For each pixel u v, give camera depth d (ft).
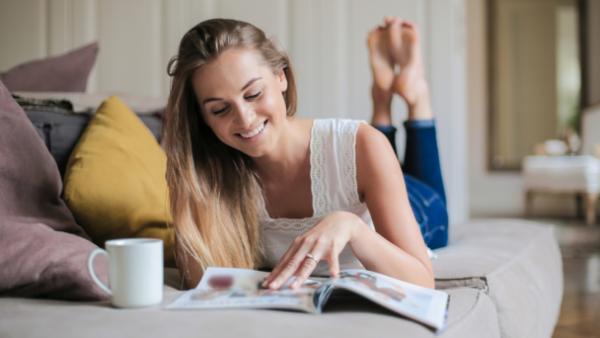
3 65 9.71
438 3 9.14
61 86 7.02
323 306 3.14
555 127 24.53
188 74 3.89
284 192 4.68
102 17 9.71
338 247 3.49
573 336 6.31
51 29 9.68
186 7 9.59
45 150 4.41
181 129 4.23
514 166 25.17
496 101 25.26
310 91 9.40
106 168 4.82
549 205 24.58
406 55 7.25
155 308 3.19
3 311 3.22
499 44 25.09
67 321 2.92
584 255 12.39
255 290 3.34
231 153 4.52
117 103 5.58
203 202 4.31
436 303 3.28
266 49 3.92
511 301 4.40
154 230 4.89
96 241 4.83
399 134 9.32
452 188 9.29
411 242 4.10
